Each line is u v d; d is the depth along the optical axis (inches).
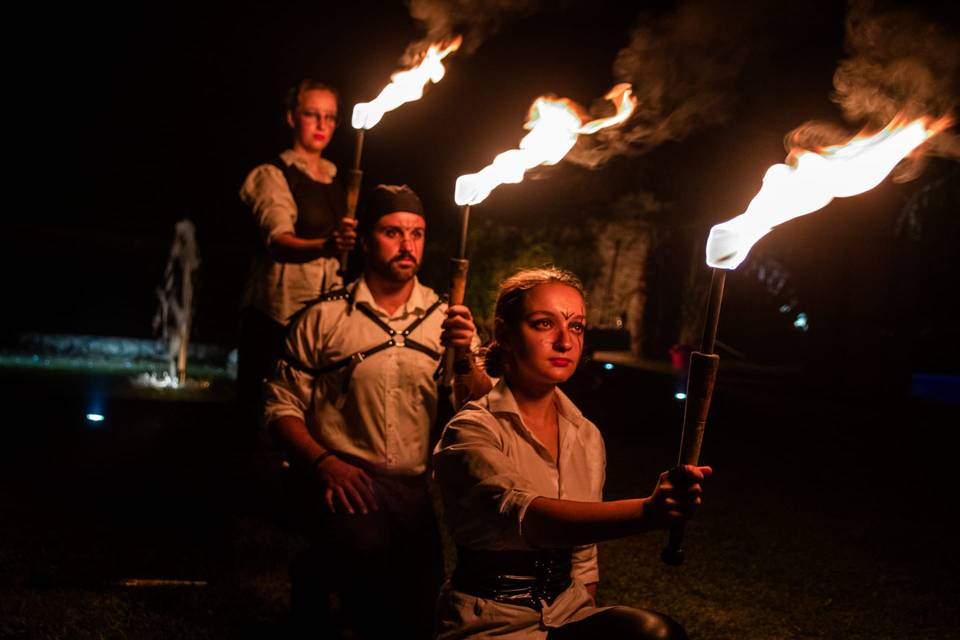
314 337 143.3
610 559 218.2
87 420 331.6
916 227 665.0
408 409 142.6
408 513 142.6
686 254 877.2
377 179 609.0
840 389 671.8
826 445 422.3
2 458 279.6
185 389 459.5
